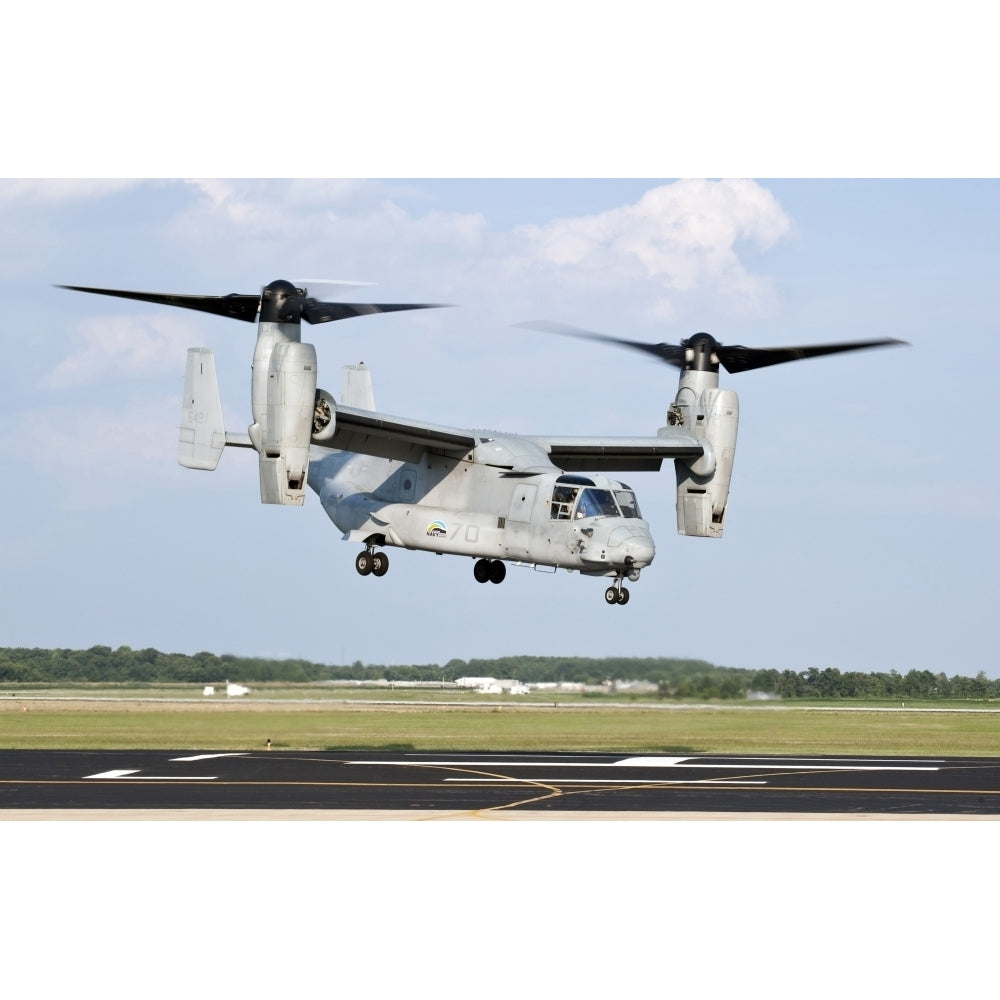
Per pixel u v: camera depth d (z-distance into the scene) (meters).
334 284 66.06
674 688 101.62
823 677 121.75
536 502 71.50
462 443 74.31
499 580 80.62
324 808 48.66
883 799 51.47
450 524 75.06
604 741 83.25
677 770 61.88
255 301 66.31
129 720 87.38
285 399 63.38
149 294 65.19
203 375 72.62
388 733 84.75
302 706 89.00
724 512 75.19
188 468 72.81
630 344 75.62
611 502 70.00
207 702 87.75
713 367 75.25
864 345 73.00
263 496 64.56
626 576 69.75
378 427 71.31
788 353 74.31
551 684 102.50
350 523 80.50
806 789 54.47
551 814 47.59
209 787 54.03
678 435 74.69
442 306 67.88
